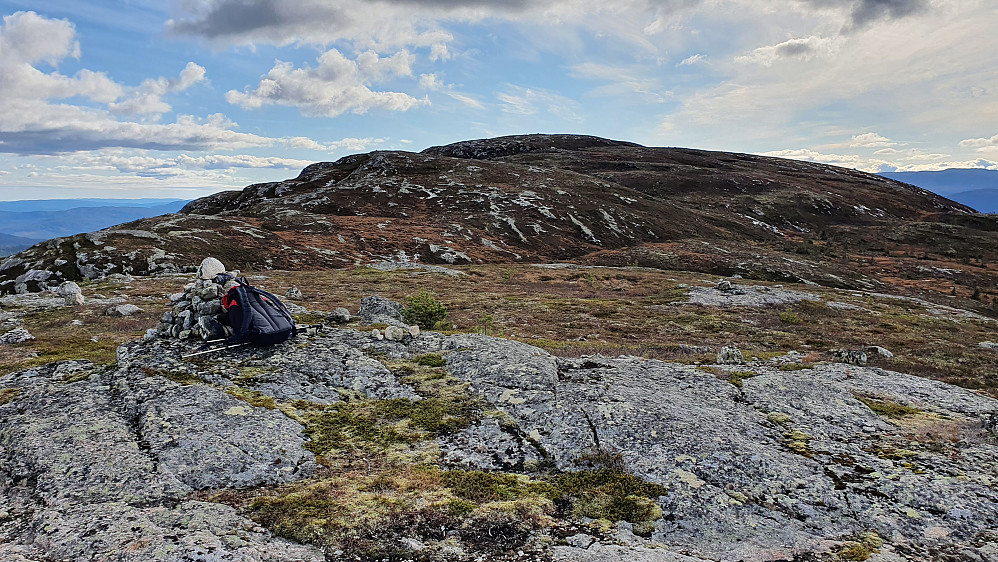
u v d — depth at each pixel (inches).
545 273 2950.3
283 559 242.7
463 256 3577.8
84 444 347.6
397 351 616.4
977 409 553.9
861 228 5895.7
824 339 1370.6
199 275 631.8
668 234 4731.8
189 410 402.3
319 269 3016.7
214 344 559.8
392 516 290.2
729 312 1782.7
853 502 341.4
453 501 308.7
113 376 472.4
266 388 475.2
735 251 4028.1
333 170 6919.3
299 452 369.7
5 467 324.2
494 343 650.8
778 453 407.2
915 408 553.9
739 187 7263.8
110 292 1750.7
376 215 4635.8
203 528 260.8
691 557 259.9
